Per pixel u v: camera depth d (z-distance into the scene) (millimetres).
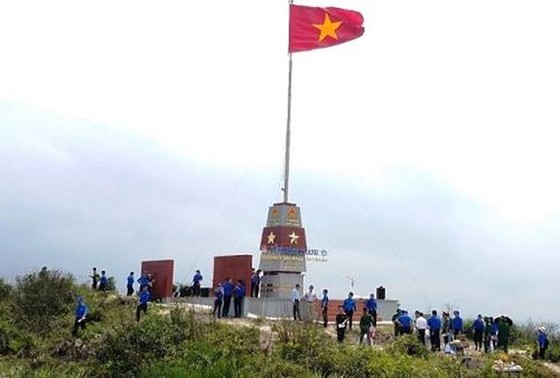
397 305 39094
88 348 24359
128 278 34781
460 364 26547
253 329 25719
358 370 23328
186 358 21375
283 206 38000
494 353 29781
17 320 28969
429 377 24156
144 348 22703
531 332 37125
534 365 28938
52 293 31422
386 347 27750
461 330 34406
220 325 25938
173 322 24797
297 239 37781
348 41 38656
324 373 22938
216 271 35781
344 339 28141
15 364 22188
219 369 20172
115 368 22141
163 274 36719
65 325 28641
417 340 28578
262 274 37656
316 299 35000
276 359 22656
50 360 23719
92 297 32531
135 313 29422
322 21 38500
